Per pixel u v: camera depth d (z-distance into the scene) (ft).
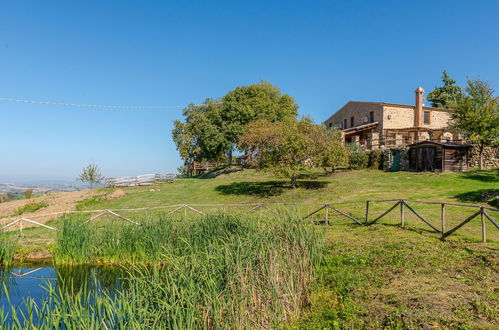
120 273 34.40
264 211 55.62
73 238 38.09
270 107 139.23
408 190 66.18
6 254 38.91
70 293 28.96
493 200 48.57
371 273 25.84
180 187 103.35
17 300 27.71
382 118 128.36
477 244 29.50
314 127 83.30
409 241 32.35
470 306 18.39
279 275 21.89
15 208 84.12
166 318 17.12
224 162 165.58
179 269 19.77
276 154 79.87
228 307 18.19
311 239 29.19
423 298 20.10
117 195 91.66
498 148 93.09
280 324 19.80
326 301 22.71
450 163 84.69
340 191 71.05
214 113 142.92
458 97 95.35
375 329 17.94
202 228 34.88
